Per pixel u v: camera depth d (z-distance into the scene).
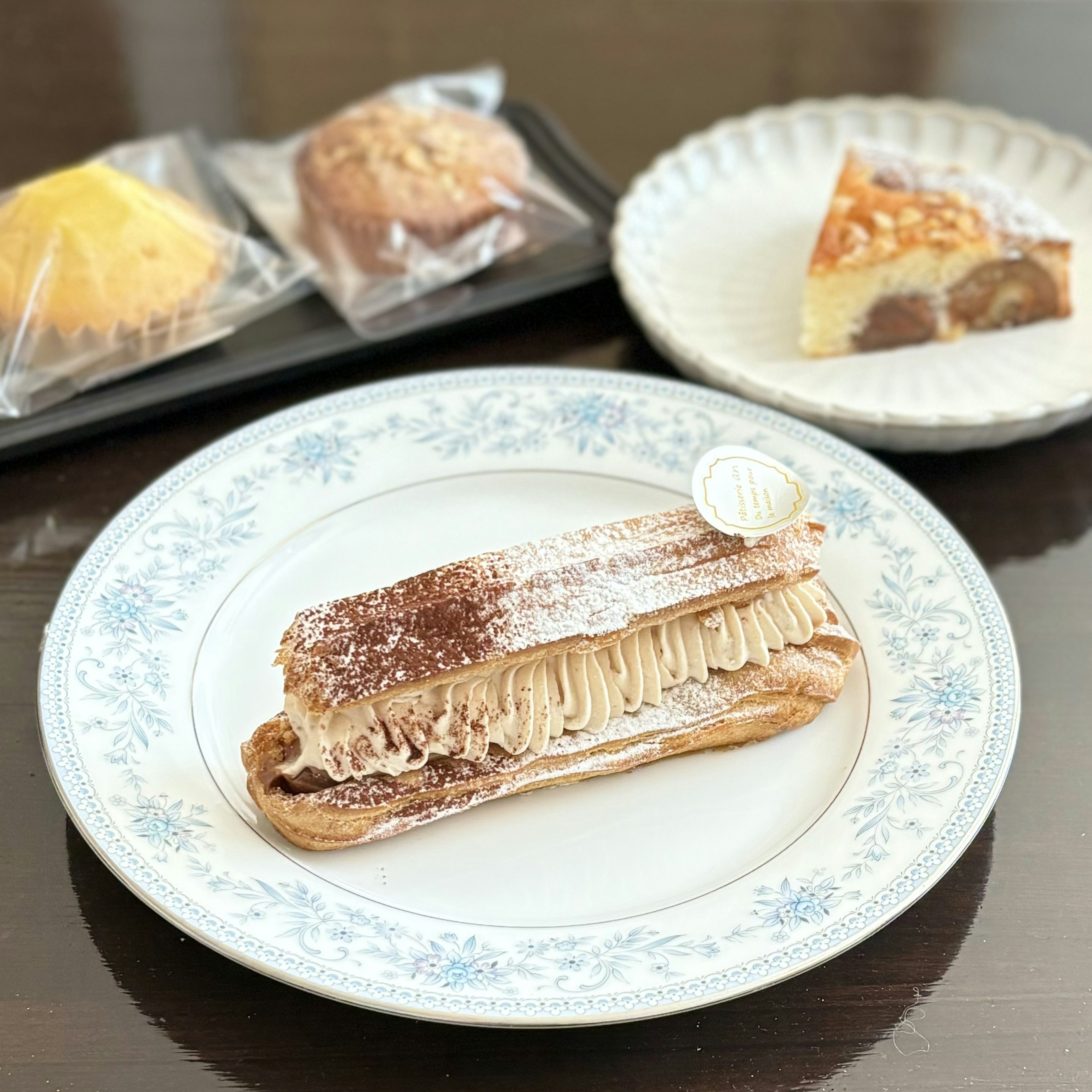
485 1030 0.26
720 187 0.48
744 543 0.30
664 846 0.29
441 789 0.28
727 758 0.30
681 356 0.39
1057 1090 0.25
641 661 0.30
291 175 0.48
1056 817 0.30
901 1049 0.26
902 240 0.41
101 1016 0.26
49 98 0.53
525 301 0.43
